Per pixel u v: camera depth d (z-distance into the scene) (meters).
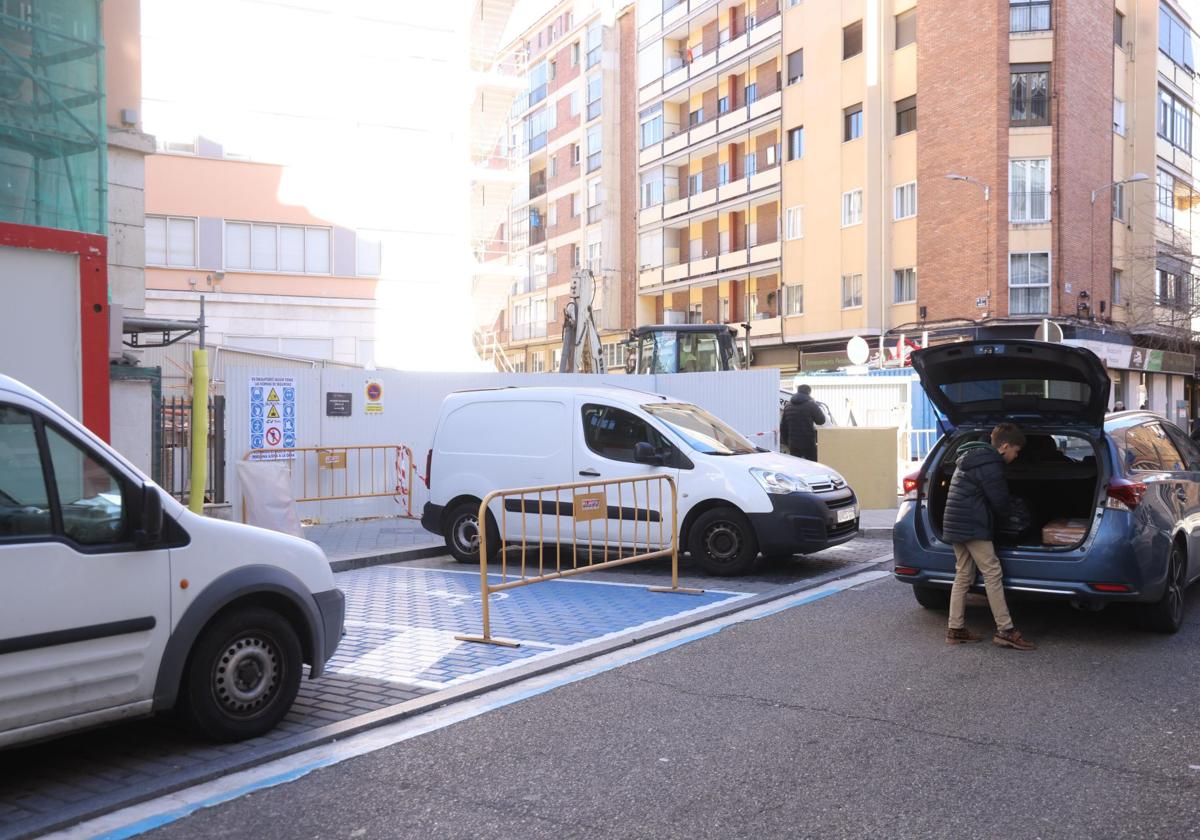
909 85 33.84
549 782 4.39
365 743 4.96
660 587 9.06
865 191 34.44
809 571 9.95
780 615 7.88
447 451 10.99
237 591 4.84
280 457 13.82
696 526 9.69
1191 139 39.56
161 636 4.60
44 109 9.74
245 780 4.46
